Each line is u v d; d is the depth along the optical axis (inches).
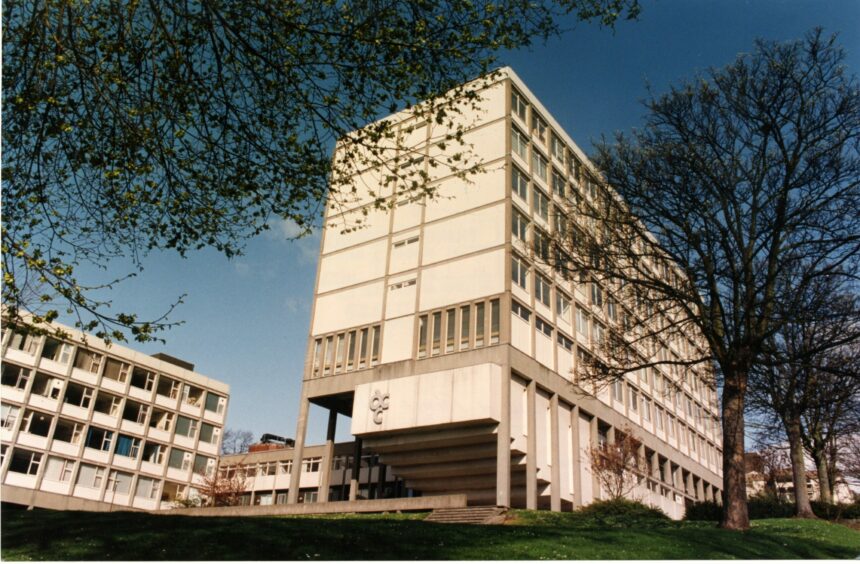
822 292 792.3
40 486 2022.6
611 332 971.3
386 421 1435.8
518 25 547.5
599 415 1684.3
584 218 1019.3
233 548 519.5
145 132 529.0
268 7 519.8
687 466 2201.0
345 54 537.0
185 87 531.5
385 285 1632.6
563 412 1557.6
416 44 525.3
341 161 601.0
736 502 819.4
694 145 856.9
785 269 816.9
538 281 1566.2
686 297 847.7
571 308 1667.1
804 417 1269.7
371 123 585.9
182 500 2301.9
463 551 543.5
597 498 1454.2
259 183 583.2
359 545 550.9
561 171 1764.3
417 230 1631.4
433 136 1662.2
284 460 2476.6
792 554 693.9
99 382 2240.4
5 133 515.5
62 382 2137.1
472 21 539.8
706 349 1056.2
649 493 1825.8
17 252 465.1
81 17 507.2
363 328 1625.2
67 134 538.0
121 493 2234.3
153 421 2417.6
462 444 1397.6
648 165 871.7
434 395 1390.3
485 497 1457.9
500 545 580.1
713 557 624.1
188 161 564.7
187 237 588.1
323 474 1653.5
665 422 2103.8
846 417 1147.9
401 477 1536.7
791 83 816.9
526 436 1398.9
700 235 843.4
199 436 2536.9
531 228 1561.3
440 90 564.1
